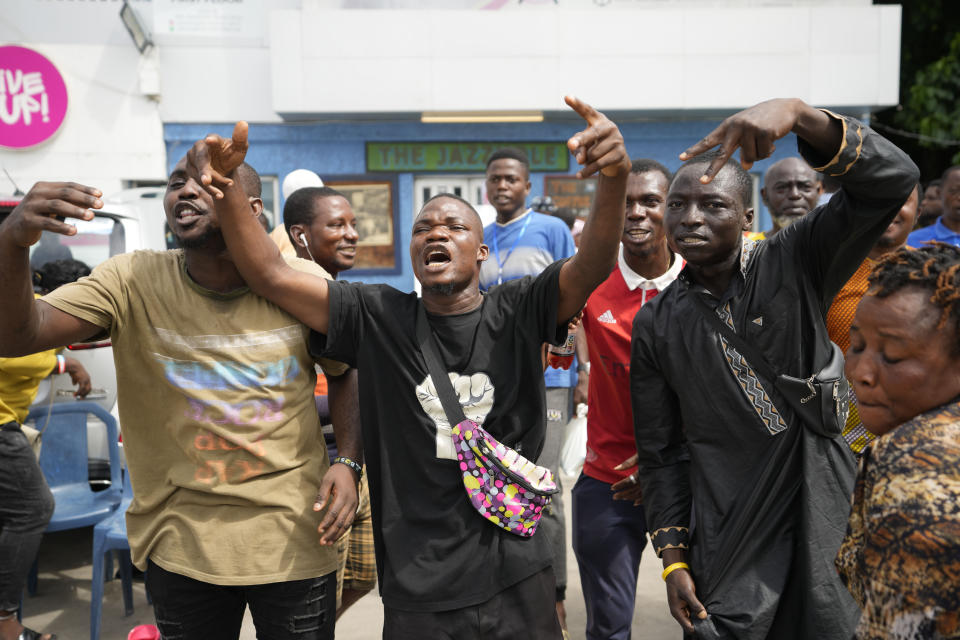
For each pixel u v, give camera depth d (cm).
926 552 115
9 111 1061
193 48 1094
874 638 123
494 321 228
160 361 230
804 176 427
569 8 1105
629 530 309
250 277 224
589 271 213
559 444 372
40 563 488
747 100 1098
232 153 201
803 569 213
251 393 230
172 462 236
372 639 381
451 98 1078
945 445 121
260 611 238
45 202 193
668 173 317
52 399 461
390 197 1131
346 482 239
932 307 130
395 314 230
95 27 1074
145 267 236
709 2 1114
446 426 223
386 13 1062
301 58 1059
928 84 1280
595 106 1093
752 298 225
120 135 1092
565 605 425
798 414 217
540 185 1137
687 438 236
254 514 231
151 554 237
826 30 1093
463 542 219
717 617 218
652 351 241
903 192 199
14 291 202
